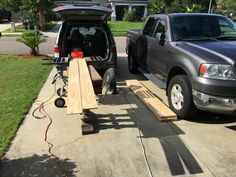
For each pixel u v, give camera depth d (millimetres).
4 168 4109
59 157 4359
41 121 5605
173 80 5738
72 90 4926
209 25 6609
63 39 7969
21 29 27000
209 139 4840
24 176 3939
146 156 4352
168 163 4176
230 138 4867
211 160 4238
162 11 40531
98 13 7457
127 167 4090
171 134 5027
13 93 7273
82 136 4984
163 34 6488
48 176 3930
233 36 6375
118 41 18953
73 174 3955
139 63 8500
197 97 5055
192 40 6141
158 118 5645
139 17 41969
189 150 4504
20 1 28062
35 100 6770
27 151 4535
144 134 5035
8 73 9430
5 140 4836
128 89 7566
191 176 3887
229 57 4883
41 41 12719
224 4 34375
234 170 4008
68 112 4273
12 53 13852
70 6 7703
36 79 8578
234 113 4910
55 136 5000
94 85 5594
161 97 6945
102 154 4418
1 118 5707
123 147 4605
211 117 5691
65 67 6879
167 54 6207
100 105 6391
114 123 5484
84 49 8516
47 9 26094
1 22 36281
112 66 7840
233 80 4762
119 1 45000
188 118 5566
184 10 39219
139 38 8320
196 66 5090
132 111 6055
